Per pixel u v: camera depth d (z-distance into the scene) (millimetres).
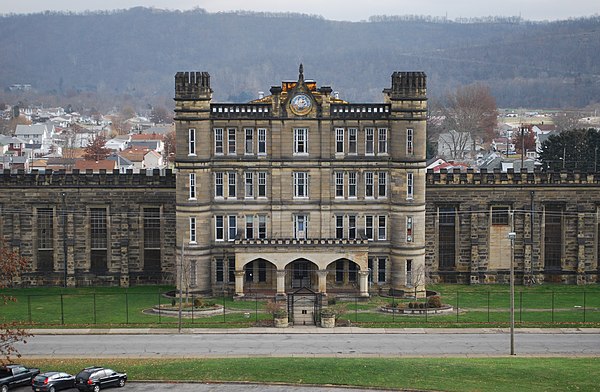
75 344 122688
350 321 135125
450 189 163625
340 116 154000
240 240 150125
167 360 113438
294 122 154000
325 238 153625
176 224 154625
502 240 164875
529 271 164500
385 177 154875
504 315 139125
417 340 124875
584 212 164500
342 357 114875
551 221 165250
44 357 115625
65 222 163125
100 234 164125
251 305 146500
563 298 151875
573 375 104375
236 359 113375
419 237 154125
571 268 165500
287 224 155125
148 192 163250
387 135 154375
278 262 150375
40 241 163875
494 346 121750
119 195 163375
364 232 155000
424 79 153250
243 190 154750
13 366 104438
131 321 135250
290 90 154000
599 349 120188
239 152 154250
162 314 139750
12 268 114625
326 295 147750
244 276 154375
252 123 154000
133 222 163500
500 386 100750
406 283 154125
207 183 153500
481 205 164125
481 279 164750
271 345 121938
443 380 102938
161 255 164125
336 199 154875
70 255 163125
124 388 102062
